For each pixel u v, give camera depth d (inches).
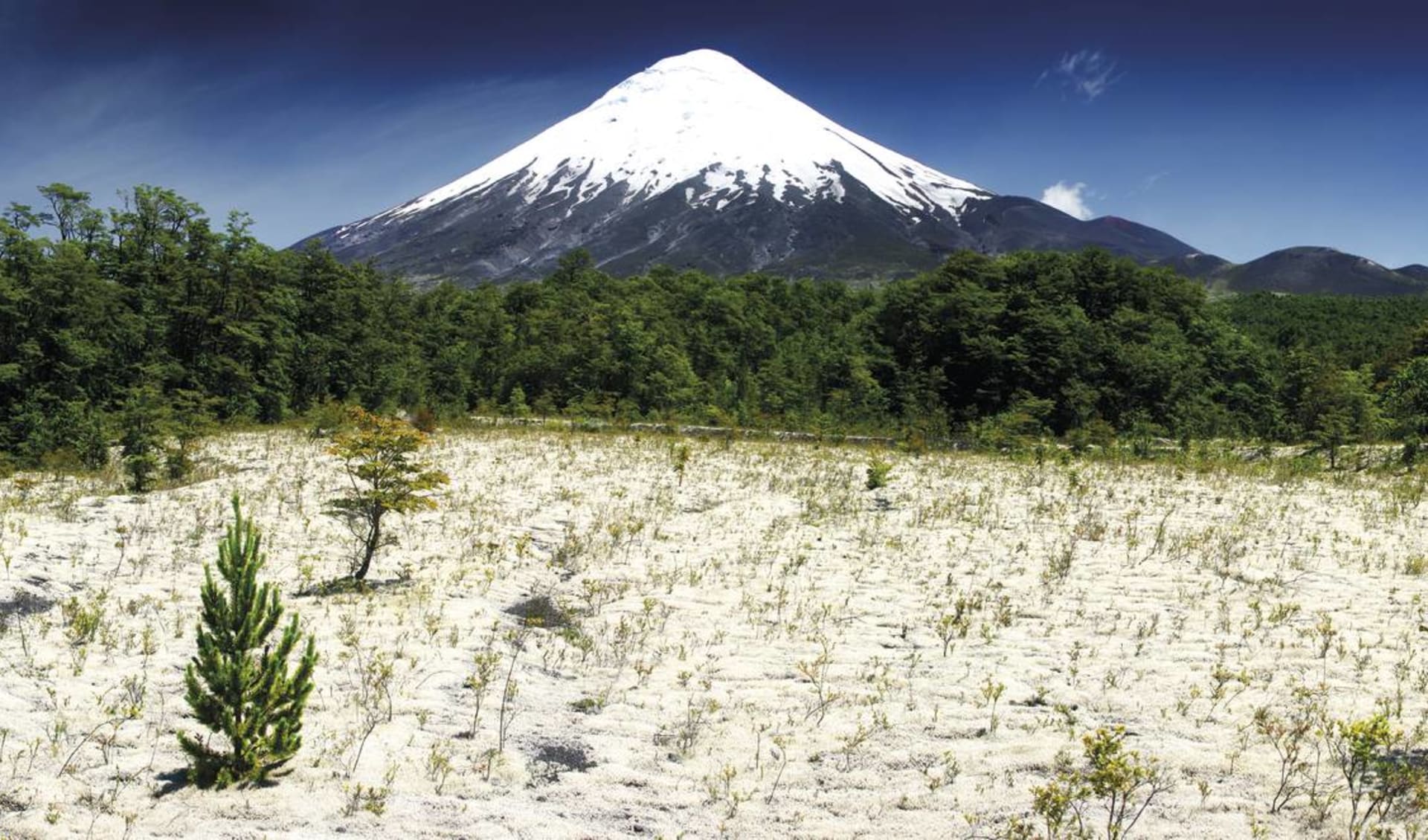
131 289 1581.0
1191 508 622.8
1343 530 536.4
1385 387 1483.8
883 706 275.6
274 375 1647.4
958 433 1529.3
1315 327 2955.2
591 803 216.2
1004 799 217.2
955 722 262.2
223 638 225.5
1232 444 1138.0
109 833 195.0
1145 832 200.2
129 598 376.2
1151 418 1769.2
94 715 256.8
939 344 2037.4
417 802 213.2
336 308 1937.7
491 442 1019.9
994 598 396.5
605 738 255.3
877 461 714.2
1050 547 497.4
